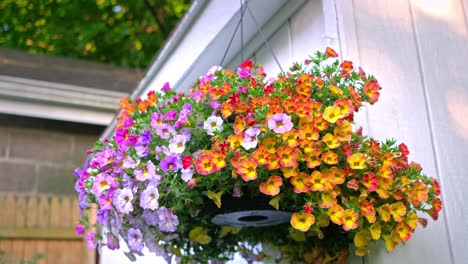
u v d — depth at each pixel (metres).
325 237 1.54
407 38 1.76
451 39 1.87
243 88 1.44
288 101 1.29
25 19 7.78
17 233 3.93
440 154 1.68
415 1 1.84
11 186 4.32
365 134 1.56
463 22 1.93
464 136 1.76
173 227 1.34
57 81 4.73
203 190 1.36
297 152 1.21
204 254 1.76
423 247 1.53
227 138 1.32
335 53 1.48
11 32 7.84
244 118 1.30
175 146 1.36
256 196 1.35
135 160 1.44
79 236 4.11
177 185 1.34
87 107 4.64
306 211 1.22
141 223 1.48
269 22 2.15
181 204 1.35
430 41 1.82
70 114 4.59
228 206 1.38
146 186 1.41
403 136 1.62
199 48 2.44
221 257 1.80
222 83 1.51
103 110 4.70
